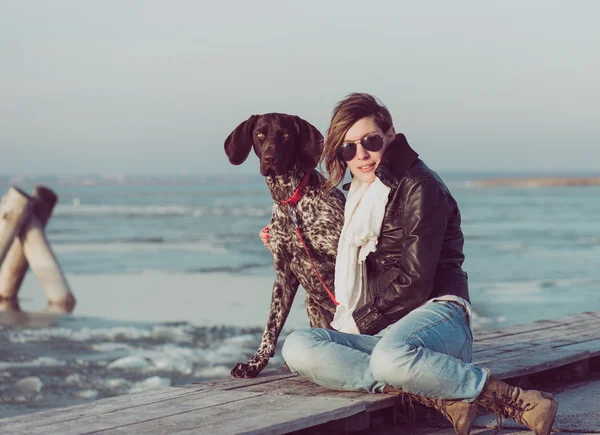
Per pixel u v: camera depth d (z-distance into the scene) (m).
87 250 23.03
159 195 94.19
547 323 6.02
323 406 3.37
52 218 43.62
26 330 9.55
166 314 10.98
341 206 4.23
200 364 7.58
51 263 12.79
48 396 6.42
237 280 15.27
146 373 7.21
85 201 74.31
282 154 4.20
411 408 3.47
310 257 4.26
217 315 10.86
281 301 4.38
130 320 10.44
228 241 26.61
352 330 3.61
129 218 43.22
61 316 10.91
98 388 6.68
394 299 3.43
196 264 18.58
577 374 4.75
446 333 3.36
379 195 3.52
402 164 3.52
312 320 4.51
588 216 42.00
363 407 3.43
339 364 3.57
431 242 3.37
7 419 3.23
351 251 3.66
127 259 20.05
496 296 12.81
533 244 23.77
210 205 62.72
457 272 3.55
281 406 3.39
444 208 3.43
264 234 4.45
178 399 3.59
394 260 3.56
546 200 68.12
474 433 3.51
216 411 3.33
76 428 3.06
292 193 4.27
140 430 3.02
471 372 3.24
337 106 3.66
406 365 3.23
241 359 7.81
